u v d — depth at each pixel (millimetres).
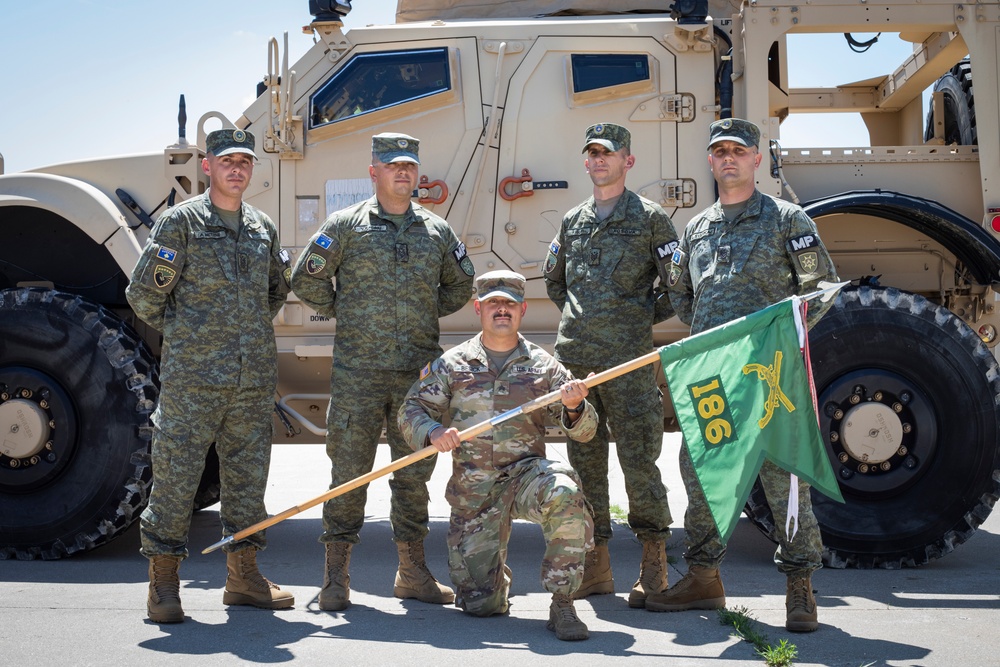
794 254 3637
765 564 4699
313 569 4680
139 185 4945
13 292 4719
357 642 3367
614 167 4051
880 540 4453
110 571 4516
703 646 3303
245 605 3898
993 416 4441
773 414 3373
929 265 5141
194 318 3773
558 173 4828
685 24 4730
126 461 4633
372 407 3957
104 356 4656
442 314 4281
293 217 4875
